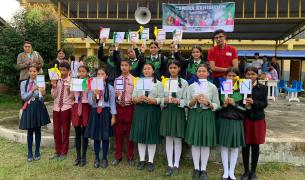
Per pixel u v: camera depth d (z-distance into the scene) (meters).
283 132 6.14
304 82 16.77
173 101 4.79
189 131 4.73
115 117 5.30
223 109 4.68
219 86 5.15
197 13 9.12
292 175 4.91
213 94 4.73
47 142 6.20
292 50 19.03
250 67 4.70
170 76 5.17
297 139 5.43
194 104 4.69
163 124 4.89
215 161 5.38
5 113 10.11
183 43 18.20
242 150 4.82
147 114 5.01
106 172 5.00
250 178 4.72
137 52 6.13
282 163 5.24
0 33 12.75
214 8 8.99
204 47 18.11
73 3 10.38
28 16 13.72
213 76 5.41
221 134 4.66
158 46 5.79
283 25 12.23
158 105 5.06
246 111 4.66
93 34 13.75
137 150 5.68
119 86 5.28
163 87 4.92
